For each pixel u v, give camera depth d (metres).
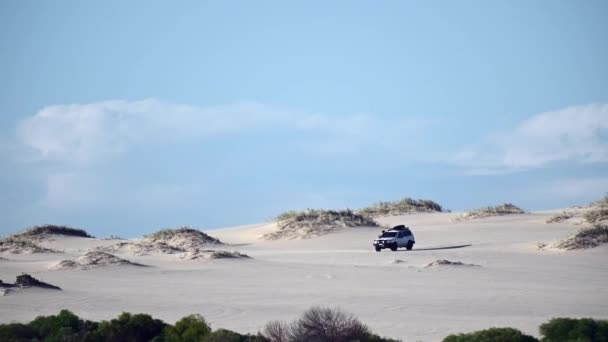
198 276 160.12
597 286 146.00
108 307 123.38
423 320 111.00
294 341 84.12
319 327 85.06
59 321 91.94
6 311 118.00
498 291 139.50
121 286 146.50
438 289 141.88
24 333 89.44
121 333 88.69
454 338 85.00
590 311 119.88
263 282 152.12
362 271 166.00
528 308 122.44
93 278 155.88
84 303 126.44
